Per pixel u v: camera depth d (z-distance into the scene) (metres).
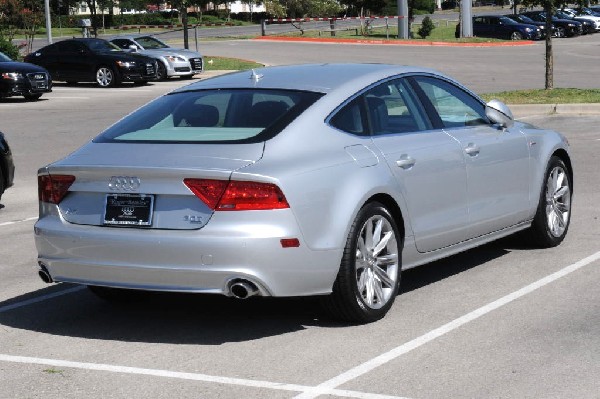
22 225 11.53
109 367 6.26
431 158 7.69
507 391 5.58
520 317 7.11
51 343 6.85
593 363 6.04
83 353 6.59
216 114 7.30
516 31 58.25
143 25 88.69
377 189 7.07
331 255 6.73
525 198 8.91
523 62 40.69
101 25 88.06
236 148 6.74
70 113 25.69
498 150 8.47
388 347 6.49
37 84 29.78
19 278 8.92
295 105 7.16
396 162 7.34
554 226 9.43
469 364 6.08
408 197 7.43
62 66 35.19
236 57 45.12
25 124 23.19
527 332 6.73
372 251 7.11
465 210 8.09
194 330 7.08
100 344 6.80
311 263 6.62
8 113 26.03
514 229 8.91
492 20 59.25
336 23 78.81
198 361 6.33
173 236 6.46
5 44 39.69
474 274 8.50
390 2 90.12
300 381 5.86
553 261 8.88
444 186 7.81
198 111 7.39
